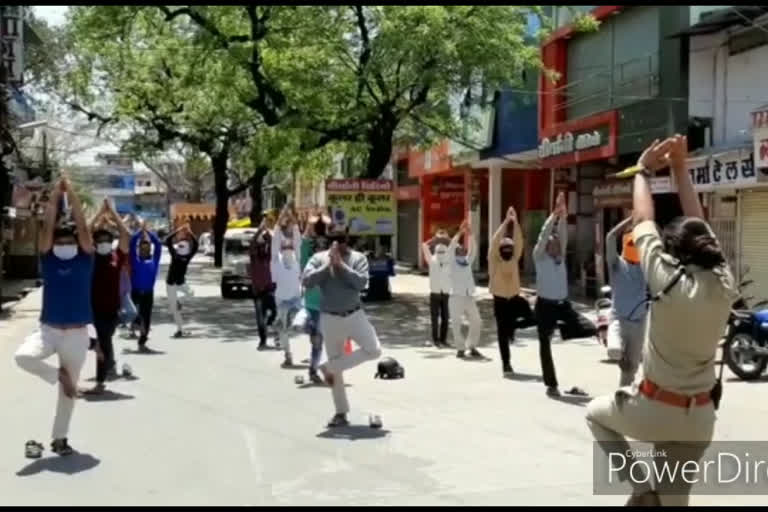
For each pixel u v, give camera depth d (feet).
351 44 75.72
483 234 114.32
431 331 52.90
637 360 29.96
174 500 21.38
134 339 51.24
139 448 26.27
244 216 241.76
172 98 118.32
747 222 57.82
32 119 113.39
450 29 65.05
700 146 62.03
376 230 80.18
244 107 87.61
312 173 100.12
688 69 62.90
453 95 80.94
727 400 33.94
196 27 77.77
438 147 110.93
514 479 23.08
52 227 24.98
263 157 76.18
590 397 34.09
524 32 75.61
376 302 77.87
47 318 25.03
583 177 87.30
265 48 71.77
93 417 30.45
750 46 58.34
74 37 101.24
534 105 90.38
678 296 13.92
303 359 43.93
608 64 74.90
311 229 43.27
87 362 42.75
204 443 26.91
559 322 34.45
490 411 31.53
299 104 74.90
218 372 40.04
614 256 30.14
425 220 128.06
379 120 77.66
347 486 22.52
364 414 31.04
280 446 26.55
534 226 105.40
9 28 80.02
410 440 27.27
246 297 81.51
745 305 48.19
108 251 35.73
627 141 69.05
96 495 21.76
